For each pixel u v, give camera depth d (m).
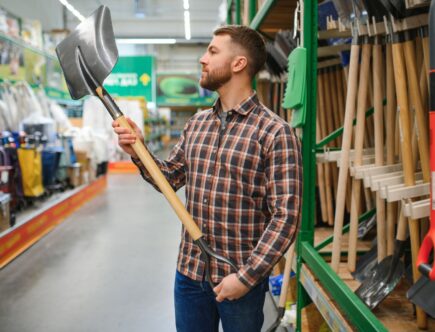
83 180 7.15
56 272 3.74
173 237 4.92
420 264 0.87
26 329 2.70
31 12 12.29
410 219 1.47
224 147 1.37
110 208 6.65
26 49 6.23
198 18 16.84
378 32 1.59
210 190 1.38
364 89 1.75
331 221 2.64
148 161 1.36
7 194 4.07
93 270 3.79
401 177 1.52
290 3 2.82
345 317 1.49
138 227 5.40
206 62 1.40
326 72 2.67
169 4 15.48
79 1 14.73
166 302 3.12
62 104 9.34
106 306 3.05
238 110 1.36
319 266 1.74
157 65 22.89
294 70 1.94
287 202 1.24
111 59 1.45
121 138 1.38
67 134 6.74
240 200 1.35
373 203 2.42
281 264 3.26
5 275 3.67
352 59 1.73
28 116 5.73
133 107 11.23
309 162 2.02
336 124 2.68
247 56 1.38
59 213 5.65
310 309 2.41
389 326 1.49
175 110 23.64
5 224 4.04
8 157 4.38
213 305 1.50
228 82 1.40
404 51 1.47
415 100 1.44
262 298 1.47
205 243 1.29
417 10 1.41
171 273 3.73
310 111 1.99
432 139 0.85
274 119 1.34
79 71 1.46
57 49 1.55
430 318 1.55
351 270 1.94
